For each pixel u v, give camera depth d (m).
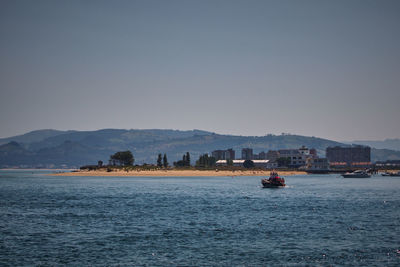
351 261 92.94
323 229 129.25
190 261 92.75
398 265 90.19
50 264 90.25
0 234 121.00
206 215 159.88
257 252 100.12
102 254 98.25
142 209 178.62
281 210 175.62
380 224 138.62
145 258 94.94
